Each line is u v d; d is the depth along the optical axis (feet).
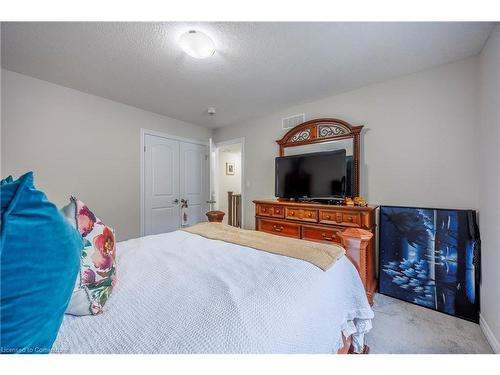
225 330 1.91
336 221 6.97
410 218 6.52
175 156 11.72
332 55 5.89
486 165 5.09
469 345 4.49
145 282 2.86
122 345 1.74
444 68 6.30
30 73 6.92
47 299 1.43
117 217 9.42
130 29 4.91
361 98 7.86
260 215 9.18
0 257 1.22
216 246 4.58
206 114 10.93
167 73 6.88
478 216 5.62
